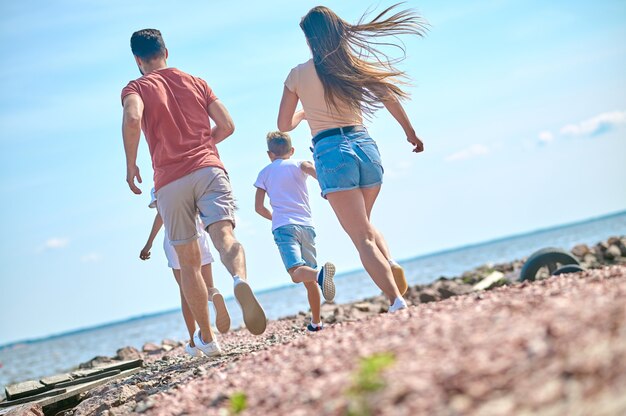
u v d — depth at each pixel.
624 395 2.28
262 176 6.88
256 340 7.37
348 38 5.61
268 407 3.12
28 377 23.50
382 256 5.36
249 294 5.26
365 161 5.53
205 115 5.90
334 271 6.17
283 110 5.82
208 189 5.66
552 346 2.71
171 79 5.87
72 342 85.25
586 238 72.38
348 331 4.13
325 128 5.55
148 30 6.06
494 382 2.58
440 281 18.05
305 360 3.63
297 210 6.71
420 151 5.84
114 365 7.49
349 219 5.47
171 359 7.60
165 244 6.67
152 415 3.94
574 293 3.62
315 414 2.81
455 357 2.88
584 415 2.26
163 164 5.64
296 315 11.43
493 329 3.13
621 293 3.32
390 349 3.23
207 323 5.88
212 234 5.64
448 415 2.46
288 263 6.56
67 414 5.84
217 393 3.70
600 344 2.62
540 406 2.38
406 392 2.69
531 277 9.30
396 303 5.18
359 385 2.86
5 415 6.15
